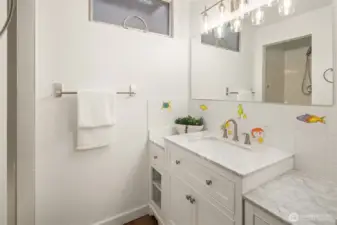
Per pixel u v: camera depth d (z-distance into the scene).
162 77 1.90
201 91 1.93
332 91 1.00
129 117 1.74
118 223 1.75
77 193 1.55
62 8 1.42
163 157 1.63
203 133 1.76
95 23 1.55
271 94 1.29
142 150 1.84
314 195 0.87
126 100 1.72
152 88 1.85
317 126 1.06
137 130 1.80
